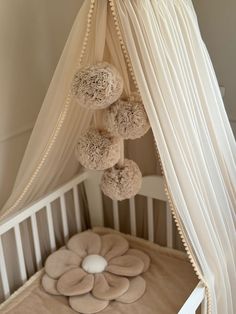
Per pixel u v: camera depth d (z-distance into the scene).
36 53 1.84
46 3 1.83
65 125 1.60
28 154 1.64
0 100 1.75
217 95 1.54
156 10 1.26
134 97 1.34
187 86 1.36
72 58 1.35
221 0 1.80
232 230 1.56
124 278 1.79
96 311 1.67
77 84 1.21
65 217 1.96
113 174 1.44
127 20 1.20
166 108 1.28
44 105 1.50
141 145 1.94
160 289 1.77
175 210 1.41
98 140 1.37
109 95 1.20
